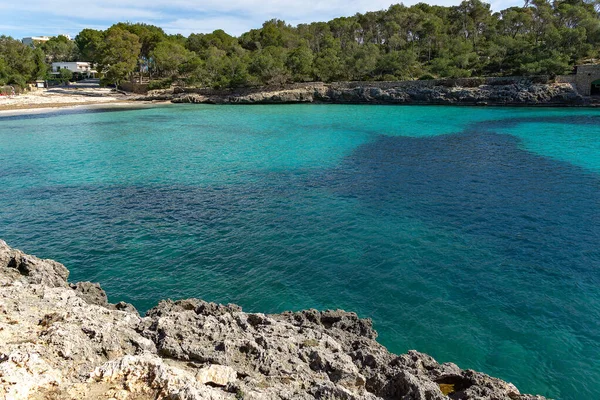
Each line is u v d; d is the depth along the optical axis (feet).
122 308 52.54
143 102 347.97
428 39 406.41
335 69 346.95
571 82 272.92
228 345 35.32
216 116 261.24
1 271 53.72
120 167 132.98
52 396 25.76
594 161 128.57
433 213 90.53
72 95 362.33
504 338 52.11
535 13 392.06
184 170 128.77
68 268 70.13
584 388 44.60
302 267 69.51
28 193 107.65
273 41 435.53
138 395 26.18
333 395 28.60
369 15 469.98
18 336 32.14
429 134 183.93
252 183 114.52
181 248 76.64
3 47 396.57
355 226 84.64
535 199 97.35
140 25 492.95
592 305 57.67
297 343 38.83
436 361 45.78
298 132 195.31
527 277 64.64
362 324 51.52
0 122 233.76
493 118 226.79
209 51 402.72
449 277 65.31
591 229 80.33
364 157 142.20
